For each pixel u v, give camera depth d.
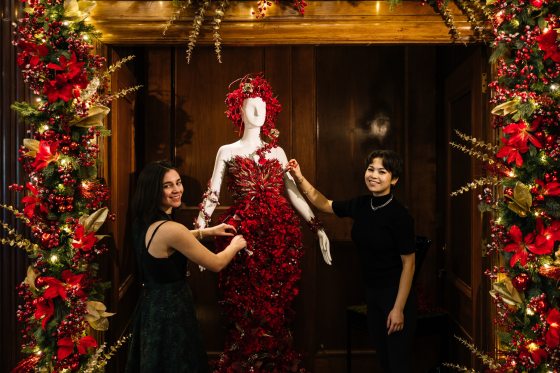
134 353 2.20
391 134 3.54
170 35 2.57
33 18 2.28
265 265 2.69
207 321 3.45
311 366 3.40
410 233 2.48
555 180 2.32
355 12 2.60
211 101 3.44
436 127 3.56
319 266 3.52
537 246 2.27
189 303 2.21
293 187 2.88
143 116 3.43
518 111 2.30
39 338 2.27
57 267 2.29
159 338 2.12
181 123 3.44
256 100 2.72
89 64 2.35
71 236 2.30
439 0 2.56
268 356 2.76
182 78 3.43
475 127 2.81
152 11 2.57
